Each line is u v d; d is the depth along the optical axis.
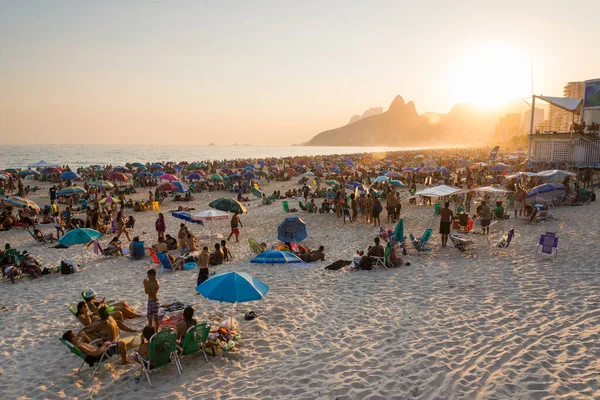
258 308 8.56
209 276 10.98
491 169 37.34
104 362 6.24
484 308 7.75
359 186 23.84
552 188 15.84
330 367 5.95
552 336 6.36
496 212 16.97
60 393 5.64
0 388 5.82
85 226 19.27
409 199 24.78
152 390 5.61
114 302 9.13
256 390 5.47
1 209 24.73
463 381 5.28
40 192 36.41
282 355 6.45
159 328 7.47
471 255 11.73
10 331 7.84
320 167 54.66
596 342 6.05
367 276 10.45
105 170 49.09
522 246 12.44
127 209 27.20
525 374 5.32
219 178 36.38
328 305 8.55
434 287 9.20
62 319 8.41
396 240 12.52
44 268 12.08
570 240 12.77
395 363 5.92
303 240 15.69
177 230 19.58
